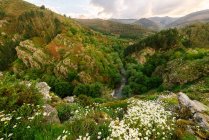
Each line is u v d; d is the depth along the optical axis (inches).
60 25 7726.4
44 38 6786.4
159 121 377.4
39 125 316.8
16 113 312.2
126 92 4315.9
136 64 5728.3
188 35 6983.3
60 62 5275.6
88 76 5049.2
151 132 362.6
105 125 366.6
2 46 6806.1
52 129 319.9
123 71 5890.8
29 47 5959.6
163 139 357.7
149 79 4485.7
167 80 3850.9
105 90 4377.5
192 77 3253.0
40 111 346.0
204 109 595.8
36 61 5605.3
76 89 4333.2
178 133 398.9
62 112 499.5
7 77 424.8
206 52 4126.5
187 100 597.0
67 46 6028.5
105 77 5236.2
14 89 373.1
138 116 386.0
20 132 285.0
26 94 382.9
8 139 260.1
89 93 4252.0
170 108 623.8
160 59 5447.8
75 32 7593.5
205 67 3228.3
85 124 362.9
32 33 7495.1
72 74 5064.0
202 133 431.8
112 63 6033.5
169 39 6156.5
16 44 6865.2
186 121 476.1
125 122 378.9
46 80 4864.7
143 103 486.9
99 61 5541.3
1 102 331.0
